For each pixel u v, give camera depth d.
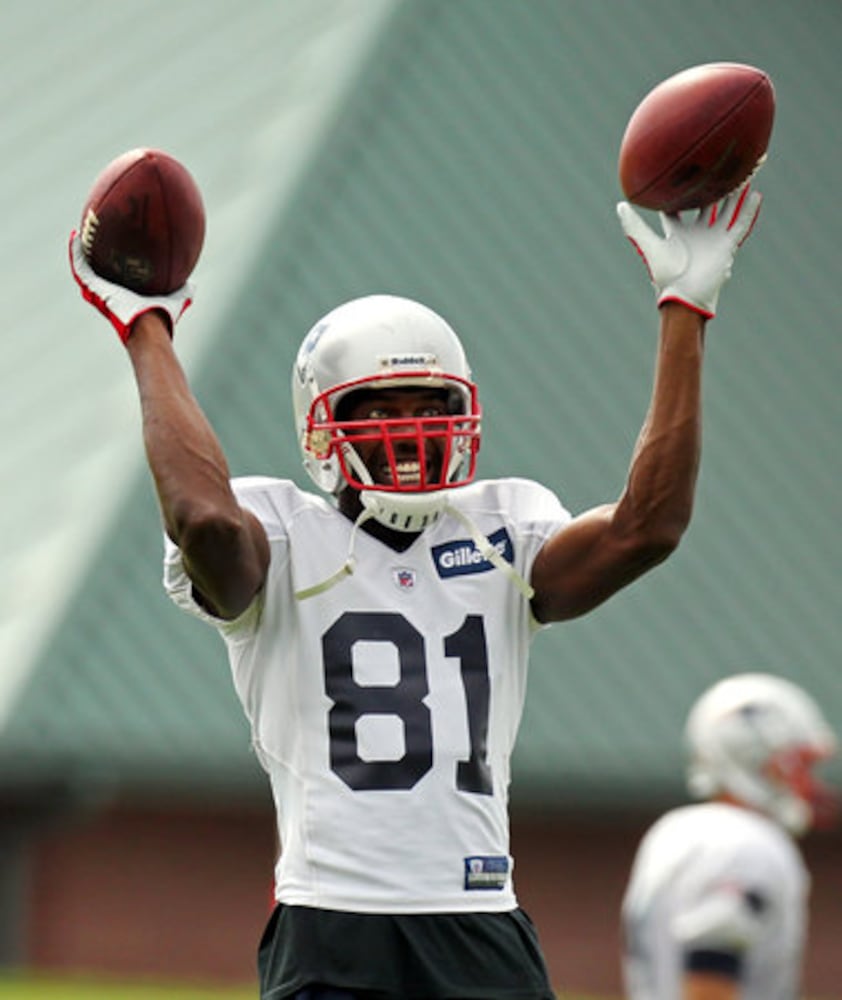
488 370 68.00
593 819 65.75
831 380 73.56
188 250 19.58
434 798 19.06
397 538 19.73
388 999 18.88
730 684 27.72
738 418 72.06
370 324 19.72
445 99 72.00
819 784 27.52
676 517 19.33
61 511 63.09
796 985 25.36
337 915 18.92
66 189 72.56
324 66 72.56
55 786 61.47
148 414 18.95
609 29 75.75
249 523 19.17
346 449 19.62
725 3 79.06
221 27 75.62
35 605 61.56
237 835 66.19
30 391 66.62
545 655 65.50
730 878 24.98
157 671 61.31
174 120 72.81
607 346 69.31
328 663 19.31
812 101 78.94
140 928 65.81
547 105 73.00
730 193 19.88
